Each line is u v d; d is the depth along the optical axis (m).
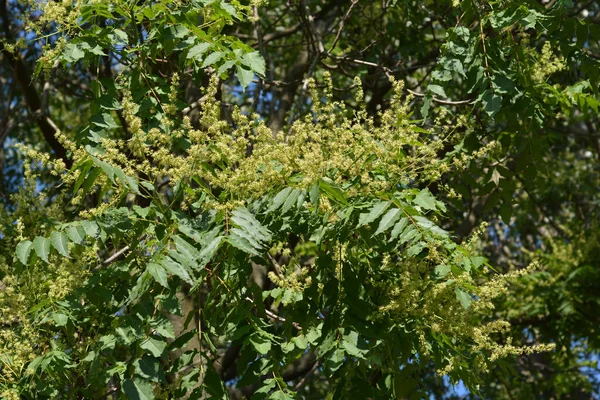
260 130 3.59
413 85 7.47
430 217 3.79
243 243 3.34
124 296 3.80
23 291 3.92
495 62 4.45
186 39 4.24
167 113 4.04
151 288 3.65
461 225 7.23
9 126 7.71
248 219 3.43
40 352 3.83
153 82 4.27
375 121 6.99
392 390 3.71
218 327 3.68
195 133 3.54
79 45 4.00
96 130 4.07
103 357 3.78
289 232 3.83
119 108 4.06
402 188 3.76
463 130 5.45
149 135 3.56
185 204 3.65
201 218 3.62
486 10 4.70
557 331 8.27
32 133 8.87
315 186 3.35
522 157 4.86
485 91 4.37
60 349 3.73
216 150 3.59
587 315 8.07
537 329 8.80
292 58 8.69
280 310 5.79
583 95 4.61
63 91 7.88
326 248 3.75
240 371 3.64
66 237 3.46
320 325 3.70
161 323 3.40
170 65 4.75
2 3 6.71
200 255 3.30
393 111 3.94
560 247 8.47
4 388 3.50
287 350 3.63
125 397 3.42
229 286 3.66
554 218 10.79
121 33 4.02
